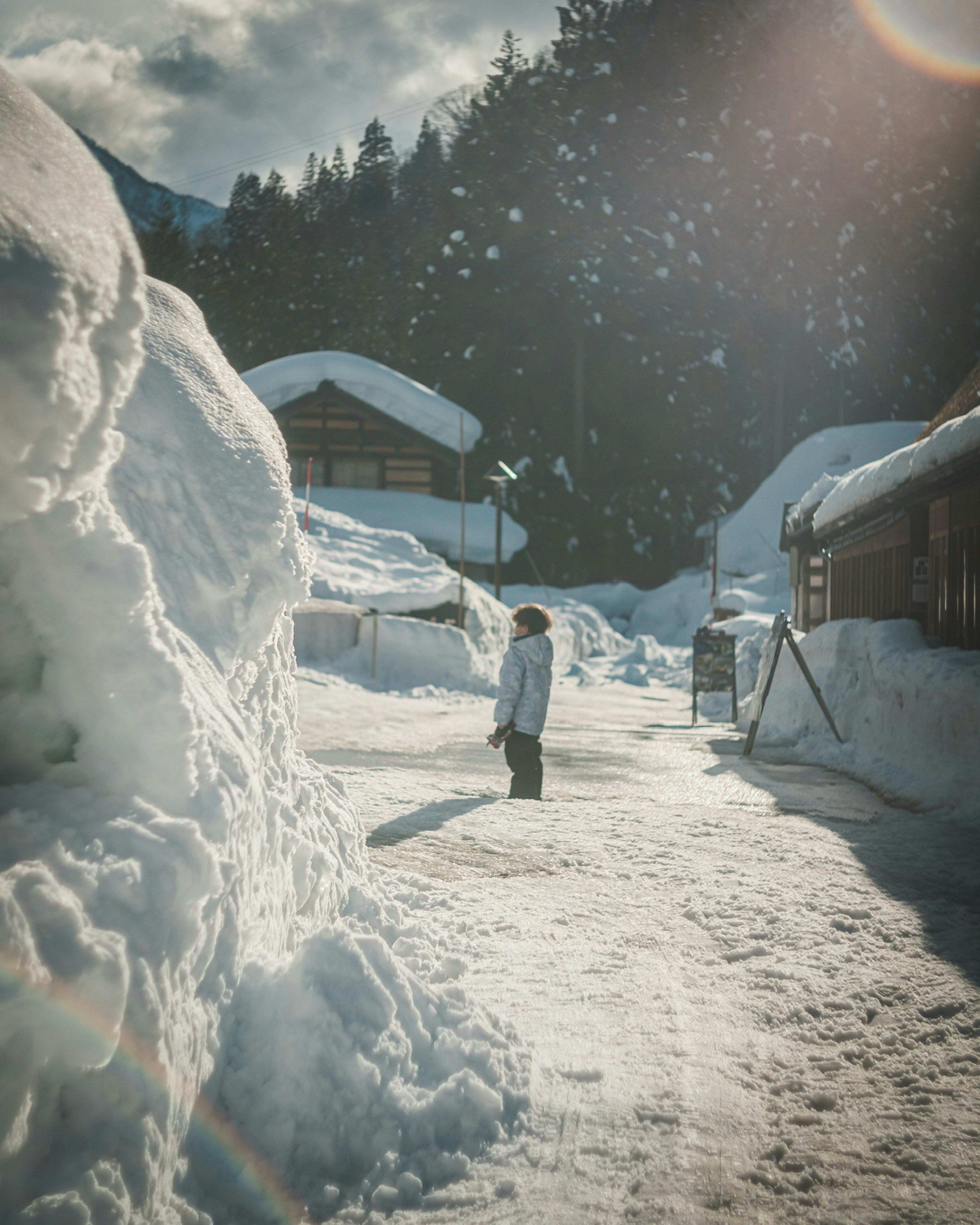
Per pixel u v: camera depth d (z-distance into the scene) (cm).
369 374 3969
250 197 8025
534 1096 242
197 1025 189
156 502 262
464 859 484
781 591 4003
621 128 5725
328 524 2542
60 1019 143
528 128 5731
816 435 4972
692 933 377
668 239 5522
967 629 849
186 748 196
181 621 250
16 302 144
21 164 163
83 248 160
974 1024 298
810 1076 262
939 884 459
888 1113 244
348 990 228
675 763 978
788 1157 222
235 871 200
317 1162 202
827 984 326
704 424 5703
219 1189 185
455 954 336
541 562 5247
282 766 302
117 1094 157
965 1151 227
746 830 580
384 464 4091
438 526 3853
